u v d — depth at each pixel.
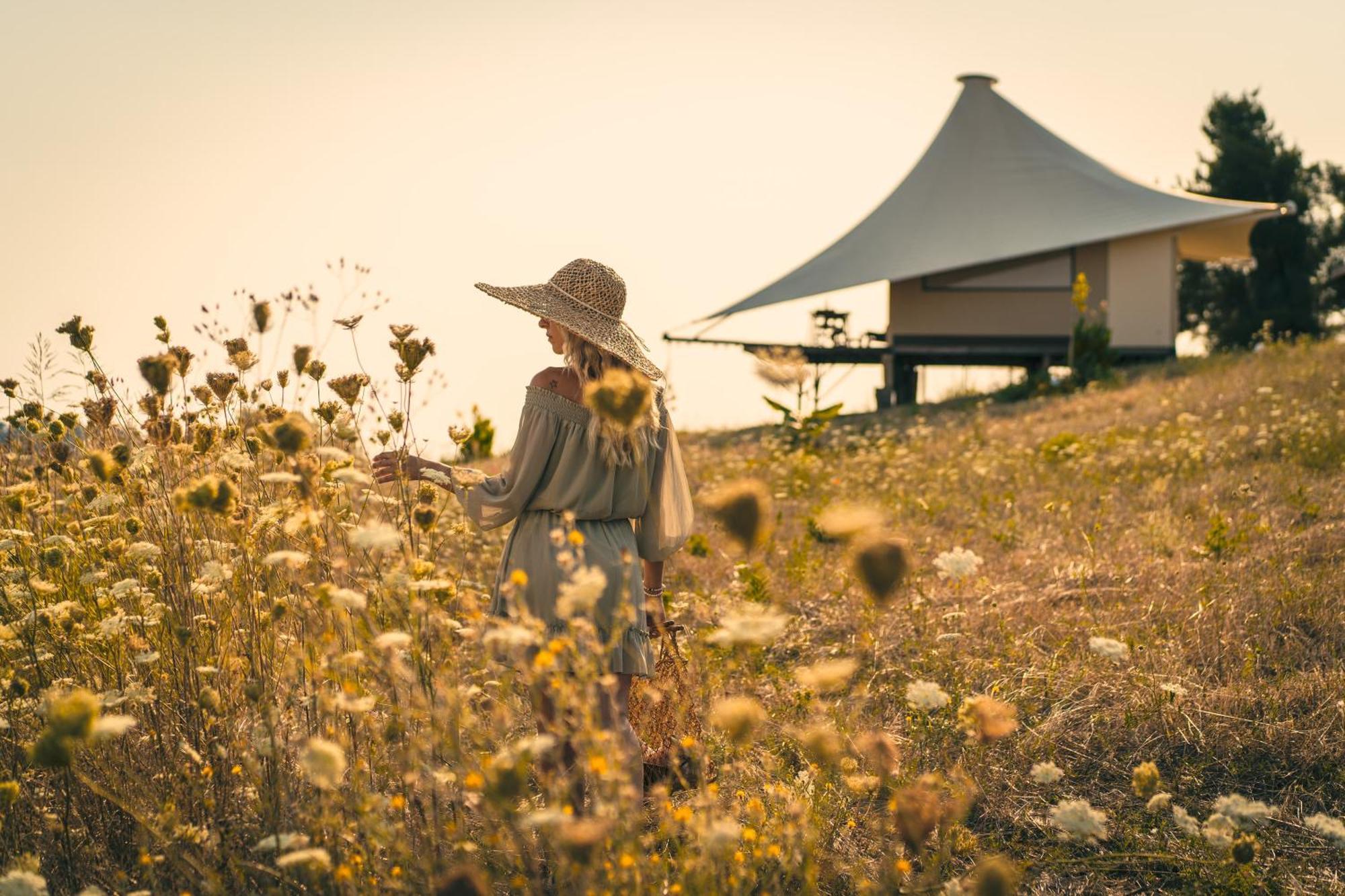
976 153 23.88
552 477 2.82
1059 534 5.73
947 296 21.61
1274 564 4.58
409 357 2.68
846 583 4.68
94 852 2.45
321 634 2.53
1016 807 2.98
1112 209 21.56
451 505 4.36
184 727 2.55
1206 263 40.53
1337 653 3.76
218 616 2.72
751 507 1.75
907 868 2.16
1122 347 21.25
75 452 3.11
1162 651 3.79
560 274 3.00
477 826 2.53
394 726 2.14
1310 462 7.00
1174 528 5.47
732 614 1.99
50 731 1.60
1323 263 40.53
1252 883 2.59
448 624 2.24
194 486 2.03
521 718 2.80
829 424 16.45
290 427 2.14
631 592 2.85
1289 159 39.62
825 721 2.88
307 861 1.97
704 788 2.09
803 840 2.26
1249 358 15.04
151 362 2.34
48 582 2.77
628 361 2.84
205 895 2.21
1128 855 2.64
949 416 14.38
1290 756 3.11
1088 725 3.34
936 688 2.32
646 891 2.02
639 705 3.03
